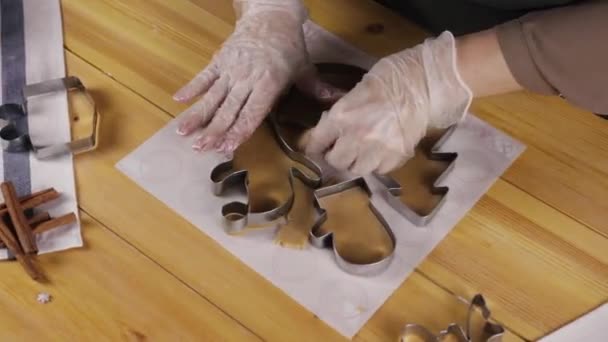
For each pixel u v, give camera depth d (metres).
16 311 0.80
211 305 0.81
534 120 0.95
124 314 0.80
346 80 0.96
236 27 0.95
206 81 0.92
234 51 0.92
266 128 0.91
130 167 0.88
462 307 0.82
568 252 0.86
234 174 0.86
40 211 0.85
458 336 0.80
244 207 0.85
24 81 0.94
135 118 0.92
